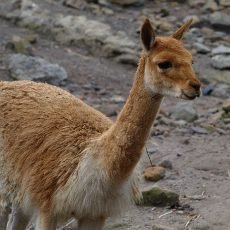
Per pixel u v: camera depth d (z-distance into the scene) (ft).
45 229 73.00
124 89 147.84
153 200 94.22
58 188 71.87
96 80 150.41
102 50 161.68
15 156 76.02
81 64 156.25
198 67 156.15
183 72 67.36
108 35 163.63
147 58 68.59
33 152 74.64
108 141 69.62
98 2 180.86
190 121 131.13
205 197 96.48
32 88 79.30
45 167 73.10
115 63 159.63
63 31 165.89
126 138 68.64
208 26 177.47
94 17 173.78
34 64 146.30
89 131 73.41
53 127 74.49
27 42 159.33
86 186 70.18
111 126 72.33
